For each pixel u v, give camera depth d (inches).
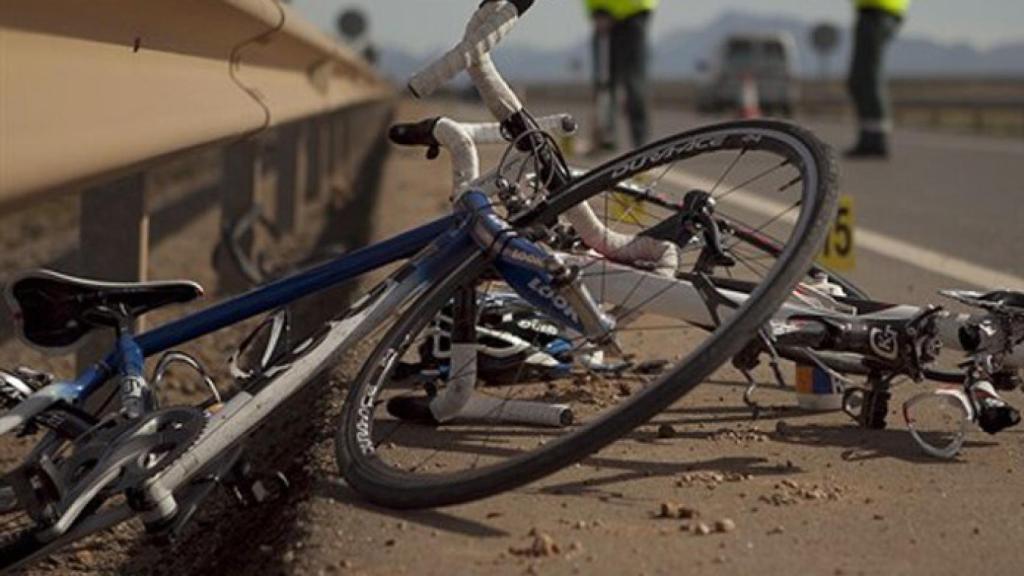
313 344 135.3
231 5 197.8
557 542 119.2
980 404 147.6
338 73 515.2
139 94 155.6
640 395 116.2
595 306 141.9
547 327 175.0
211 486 123.8
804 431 158.6
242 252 307.6
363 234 391.5
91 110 131.0
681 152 147.3
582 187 151.9
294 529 125.5
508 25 145.3
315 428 163.8
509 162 153.7
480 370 171.8
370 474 128.3
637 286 151.3
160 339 142.1
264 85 266.5
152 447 121.4
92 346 180.7
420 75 145.7
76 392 130.4
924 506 132.5
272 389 129.3
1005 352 150.3
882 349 150.9
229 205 305.7
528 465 118.4
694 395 174.6
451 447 147.8
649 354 200.5
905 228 390.0
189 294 137.7
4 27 115.1
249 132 232.5
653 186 175.8
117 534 155.8
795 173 142.6
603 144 685.9
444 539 120.0
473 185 152.3
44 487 119.0
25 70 117.3
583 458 116.7
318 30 364.8
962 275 293.3
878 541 122.6
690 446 151.2
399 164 664.4
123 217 194.2
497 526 123.3
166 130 158.9
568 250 157.1
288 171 401.1
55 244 443.5
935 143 982.4
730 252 160.6
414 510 125.6
